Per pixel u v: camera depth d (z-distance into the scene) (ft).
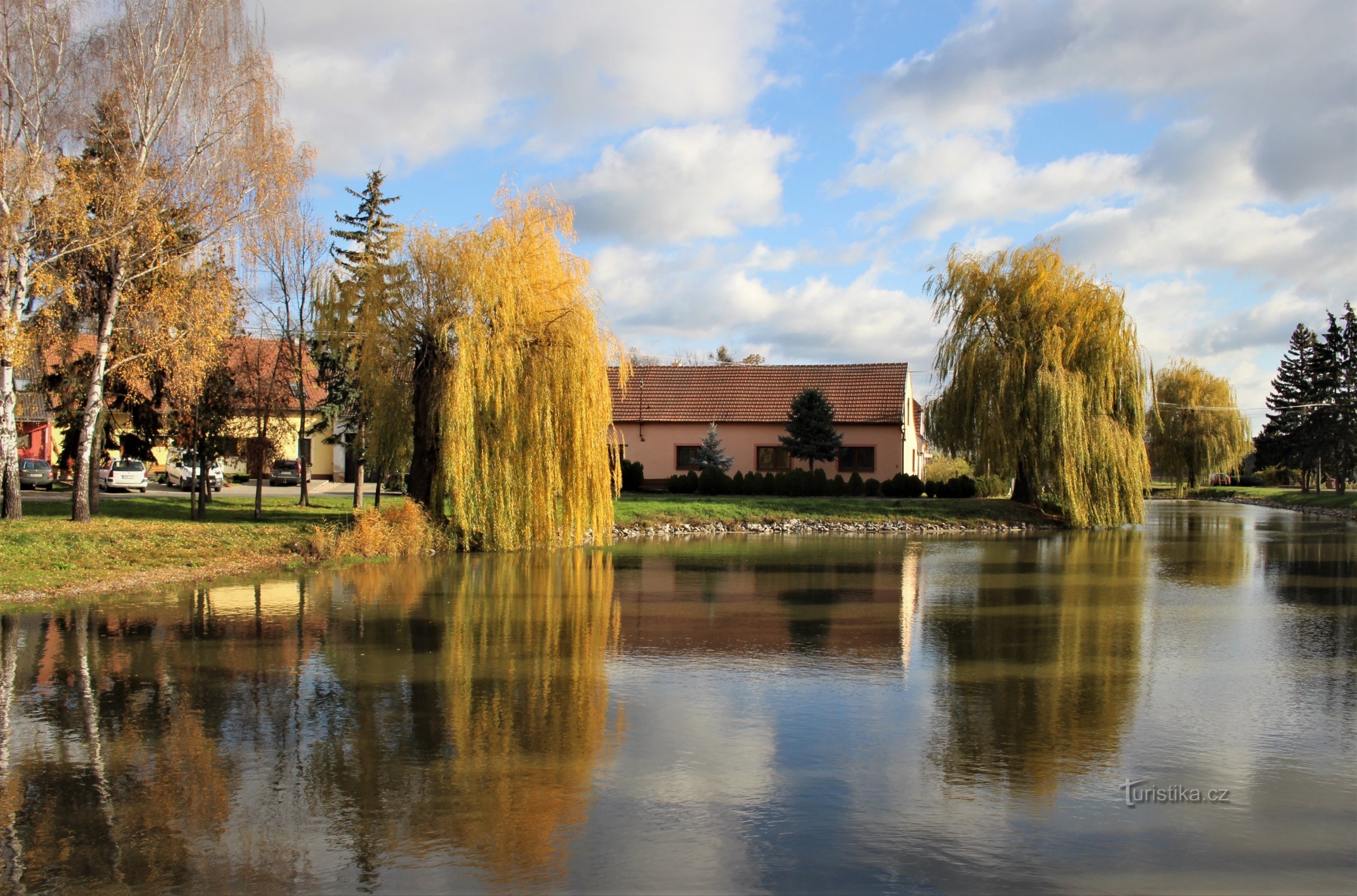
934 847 20.98
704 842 21.16
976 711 31.73
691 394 163.43
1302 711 31.86
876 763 26.48
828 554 85.35
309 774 25.17
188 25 73.05
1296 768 26.20
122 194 67.26
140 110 71.10
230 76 75.00
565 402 78.54
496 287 75.36
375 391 76.79
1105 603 55.93
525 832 21.61
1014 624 48.47
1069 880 19.47
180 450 109.91
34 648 40.14
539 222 79.71
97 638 42.37
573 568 70.38
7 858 20.06
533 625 46.91
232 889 18.74
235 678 35.27
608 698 33.09
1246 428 212.64
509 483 76.74
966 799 23.79
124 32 71.10
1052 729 29.78
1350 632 46.26
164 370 79.10
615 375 167.22
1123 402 116.78
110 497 104.94
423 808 22.95
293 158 77.87
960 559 81.15
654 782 24.77
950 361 121.29
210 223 73.72
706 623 47.93
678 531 111.45
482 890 18.79
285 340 98.78
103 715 30.32
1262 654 41.04
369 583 60.34
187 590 56.54
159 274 72.43
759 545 94.84
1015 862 20.27
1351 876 19.76
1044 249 118.11
